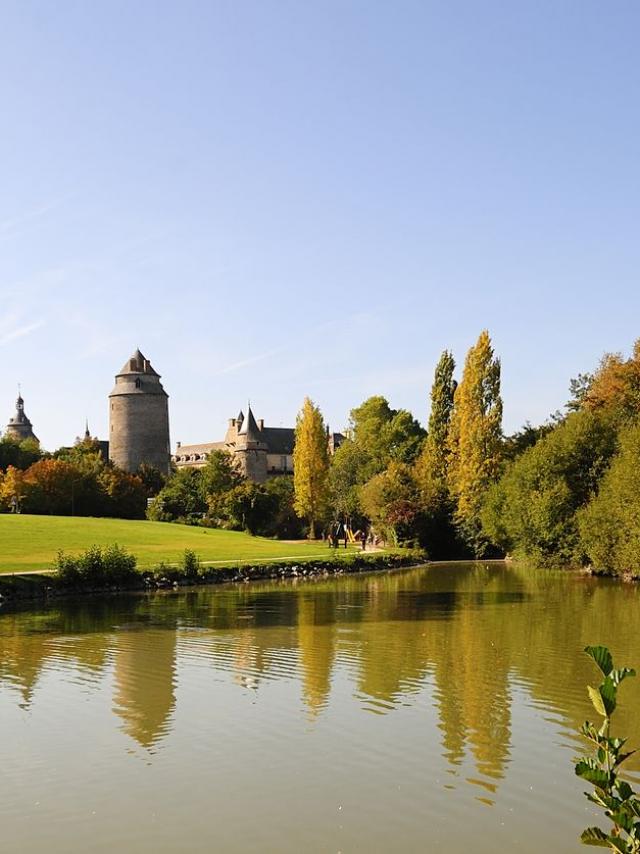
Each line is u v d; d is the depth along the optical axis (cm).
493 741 1636
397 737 1666
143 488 11550
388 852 1182
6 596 4184
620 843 732
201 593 4566
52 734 1698
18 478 10394
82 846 1208
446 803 1346
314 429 9562
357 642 2730
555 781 1432
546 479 6038
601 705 749
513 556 7238
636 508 4728
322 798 1365
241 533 9331
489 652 2520
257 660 2422
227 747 1612
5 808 1336
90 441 13725
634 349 6353
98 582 4638
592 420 6166
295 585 5053
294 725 1748
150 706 1903
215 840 1222
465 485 7706
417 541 7919
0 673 2255
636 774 1451
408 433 12150
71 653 2558
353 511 9994
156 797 1374
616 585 4756
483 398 7731
